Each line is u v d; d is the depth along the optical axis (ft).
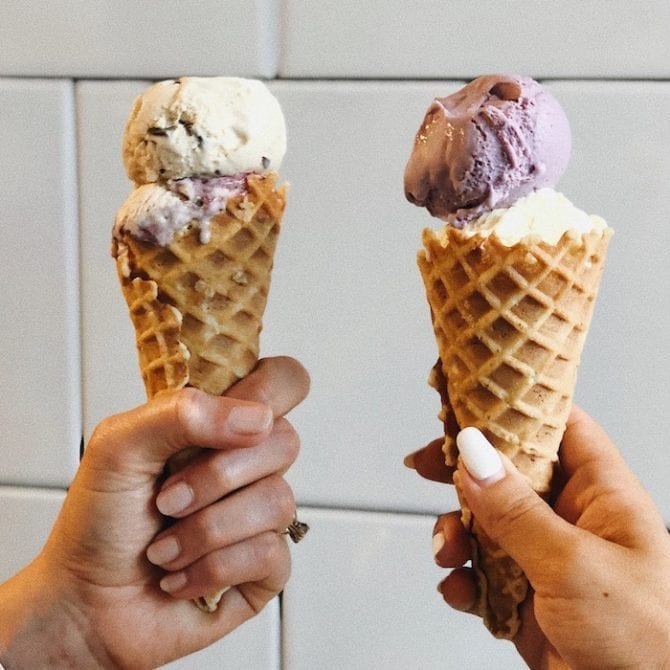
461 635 1.81
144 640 1.39
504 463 1.26
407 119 1.72
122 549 1.34
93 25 1.78
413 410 1.78
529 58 1.68
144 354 1.32
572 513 1.37
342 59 1.73
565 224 1.25
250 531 1.34
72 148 1.82
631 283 1.70
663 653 1.20
